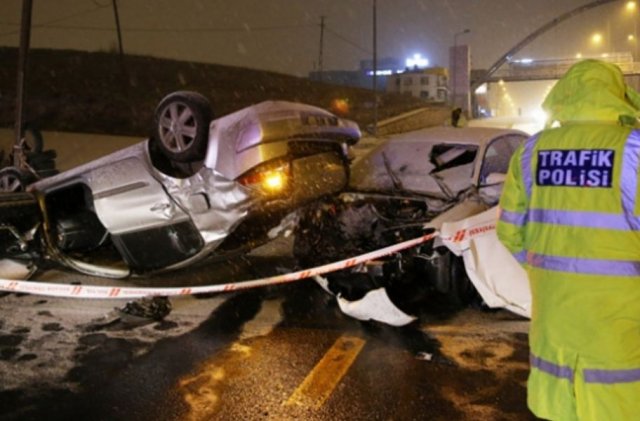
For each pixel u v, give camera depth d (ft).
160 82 188.14
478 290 17.39
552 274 7.58
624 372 7.20
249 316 18.70
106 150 76.69
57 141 84.69
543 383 7.66
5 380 14.56
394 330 17.34
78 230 22.00
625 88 7.99
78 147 78.89
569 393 7.41
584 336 7.29
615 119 7.68
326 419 12.60
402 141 23.99
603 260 7.25
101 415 12.94
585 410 7.29
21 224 20.51
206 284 21.48
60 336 17.26
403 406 13.04
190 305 19.70
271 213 19.35
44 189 20.81
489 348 15.97
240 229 19.72
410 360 15.33
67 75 175.11
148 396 13.73
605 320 7.21
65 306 19.77
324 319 18.37
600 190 7.34
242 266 23.82
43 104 123.13
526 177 8.07
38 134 41.73
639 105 8.11
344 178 21.91
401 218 20.57
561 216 7.57
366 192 22.13
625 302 7.17
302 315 18.71
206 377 14.60
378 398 13.41
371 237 20.27
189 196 18.37
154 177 18.88
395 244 19.15
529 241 8.04
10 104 114.93
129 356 15.84
